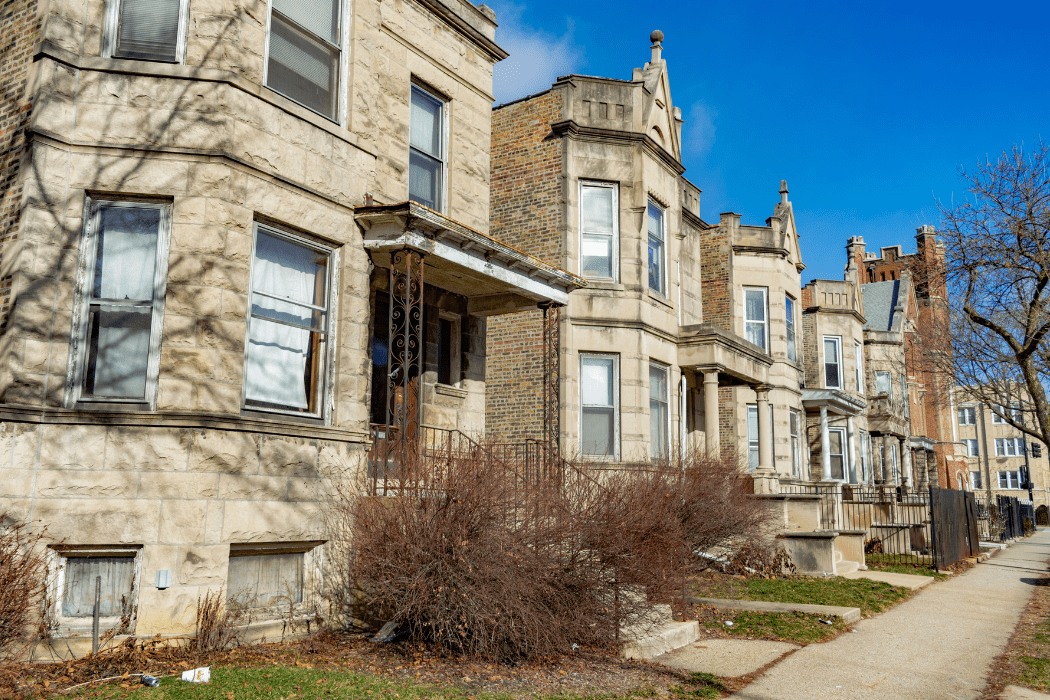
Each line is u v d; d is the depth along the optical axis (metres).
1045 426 20.12
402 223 10.45
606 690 7.56
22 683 6.88
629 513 9.53
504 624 8.10
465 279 12.62
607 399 17.23
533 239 17.61
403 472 8.81
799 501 18.05
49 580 7.89
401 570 8.16
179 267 8.68
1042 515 69.25
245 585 8.93
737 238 25.86
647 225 18.50
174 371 8.49
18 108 8.54
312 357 10.16
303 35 10.46
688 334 18.98
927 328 27.03
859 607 12.97
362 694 6.87
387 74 11.95
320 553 9.62
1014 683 8.50
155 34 9.14
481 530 8.04
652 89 18.55
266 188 9.44
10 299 8.06
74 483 8.02
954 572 19.23
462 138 13.54
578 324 17.09
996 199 20.19
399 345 10.94
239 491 8.69
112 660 7.57
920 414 45.94
